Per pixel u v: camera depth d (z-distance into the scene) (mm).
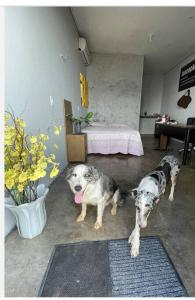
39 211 1279
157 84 7820
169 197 1835
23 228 1228
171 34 4086
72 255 1128
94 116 5660
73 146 3010
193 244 1234
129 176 2521
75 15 3336
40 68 1854
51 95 2199
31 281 956
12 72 1323
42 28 1904
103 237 1292
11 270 1018
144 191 1142
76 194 1281
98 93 5531
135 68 5398
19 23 1424
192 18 3400
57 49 2430
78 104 4016
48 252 1148
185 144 3025
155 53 5223
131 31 3955
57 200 1819
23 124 1071
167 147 4547
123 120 5707
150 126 7871
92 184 1299
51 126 2209
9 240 1240
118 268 1038
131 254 1128
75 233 1331
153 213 1604
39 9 1822
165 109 7320
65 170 2727
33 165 1048
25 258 1101
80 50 4012
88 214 1581
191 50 4938
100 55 5273
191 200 1848
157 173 1469
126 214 1586
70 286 933
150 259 1101
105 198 1416
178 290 916
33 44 1686
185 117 5422
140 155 3680
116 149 3740
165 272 1013
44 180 1972
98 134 3688
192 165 3010
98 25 3717
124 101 5598
